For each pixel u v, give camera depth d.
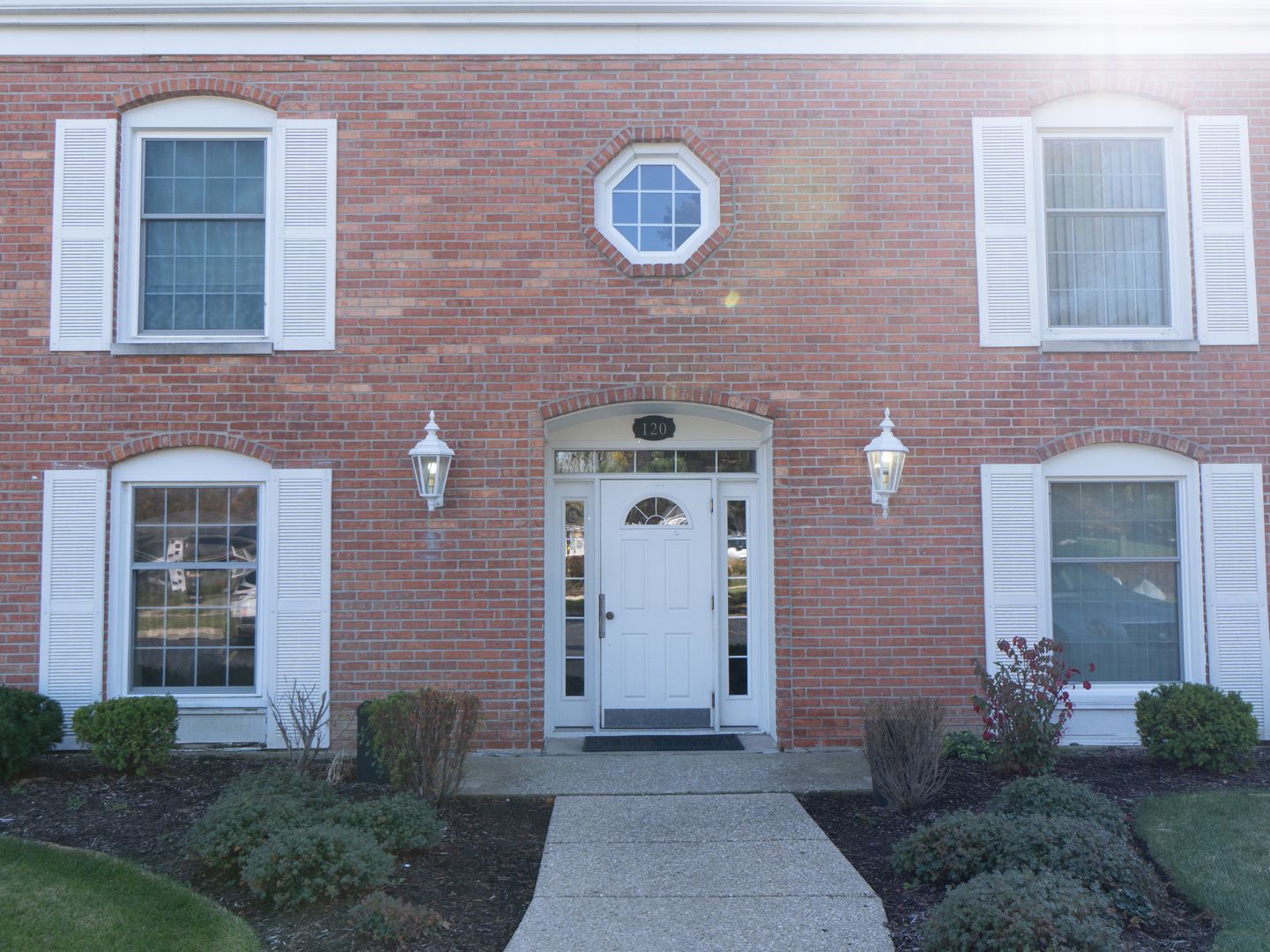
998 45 7.79
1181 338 7.86
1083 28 7.81
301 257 7.60
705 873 5.11
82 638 7.39
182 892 4.72
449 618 7.46
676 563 8.25
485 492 7.54
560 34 7.71
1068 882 4.16
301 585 7.45
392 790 6.15
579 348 7.61
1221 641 7.61
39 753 6.68
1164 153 8.05
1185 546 7.76
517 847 5.54
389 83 7.68
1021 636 7.35
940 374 7.67
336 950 4.22
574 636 8.25
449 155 7.66
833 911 4.62
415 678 7.43
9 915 4.44
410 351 7.58
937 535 7.59
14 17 7.52
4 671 7.36
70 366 7.50
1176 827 5.50
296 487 7.48
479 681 7.44
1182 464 7.77
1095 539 7.86
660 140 7.73
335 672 7.42
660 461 8.28
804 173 7.73
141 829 5.58
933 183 7.75
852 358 7.66
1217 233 7.82
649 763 7.14
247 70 7.64
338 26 7.64
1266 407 7.73
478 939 4.36
